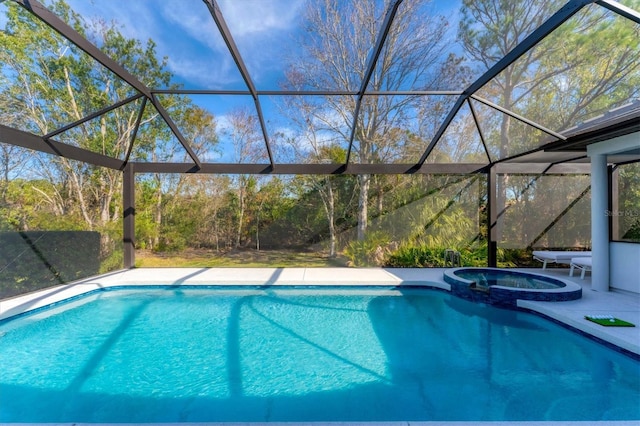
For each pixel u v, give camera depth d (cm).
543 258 879
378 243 1060
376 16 958
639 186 736
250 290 769
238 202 1215
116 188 1123
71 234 771
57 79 911
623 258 611
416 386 350
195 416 298
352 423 236
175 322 566
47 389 347
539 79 600
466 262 973
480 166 882
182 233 1169
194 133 1191
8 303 571
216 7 445
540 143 725
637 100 501
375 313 611
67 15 767
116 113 1068
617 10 359
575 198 1016
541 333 504
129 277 807
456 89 713
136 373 384
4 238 620
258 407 312
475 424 232
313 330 527
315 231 1212
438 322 559
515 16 515
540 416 293
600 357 413
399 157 1053
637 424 230
